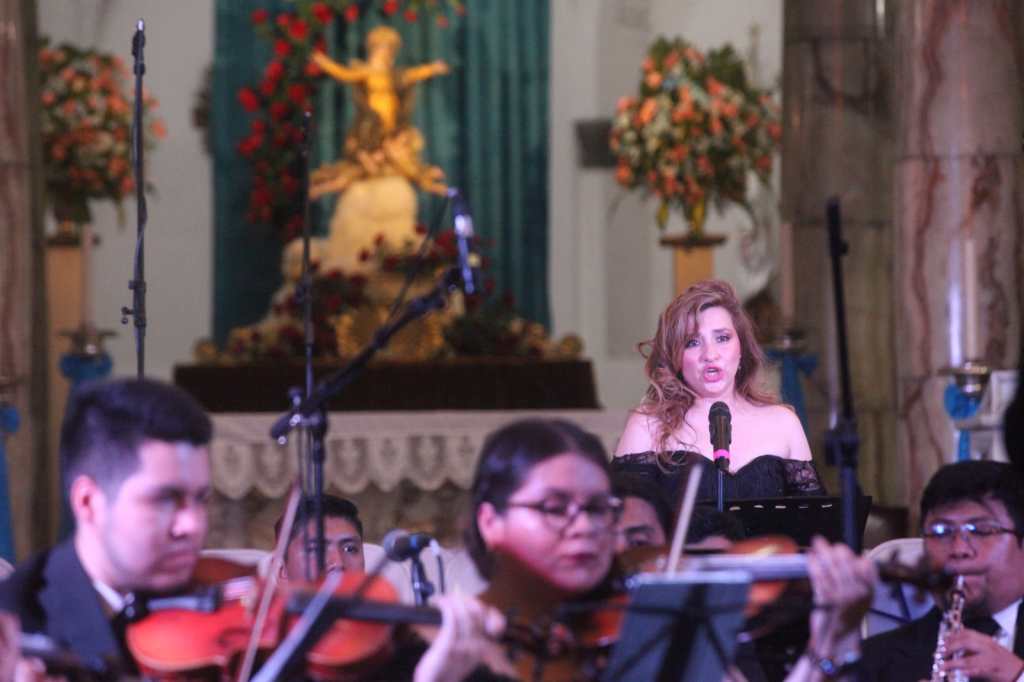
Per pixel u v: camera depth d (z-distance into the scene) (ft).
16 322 36.68
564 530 13.74
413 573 16.28
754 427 26.48
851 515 15.43
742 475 25.80
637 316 66.33
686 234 59.98
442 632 12.81
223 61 62.08
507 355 53.42
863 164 46.06
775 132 59.77
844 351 15.65
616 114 64.39
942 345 36.70
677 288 59.47
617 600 14.46
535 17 64.49
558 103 66.08
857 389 45.73
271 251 62.03
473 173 63.62
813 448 45.39
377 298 52.54
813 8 46.39
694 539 18.80
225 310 61.98
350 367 17.84
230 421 45.24
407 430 47.26
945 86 36.78
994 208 36.58
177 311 63.21
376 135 57.77
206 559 16.02
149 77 63.26
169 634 14.57
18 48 37.22
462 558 19.02
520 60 64.34
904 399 37.73
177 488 13.33
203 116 63.57
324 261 55.93
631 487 17.01
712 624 13.32
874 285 45.93
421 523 47.60
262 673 13.38
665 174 59.11
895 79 38.47
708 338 26.18
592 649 13.92
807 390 45.80
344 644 14.28
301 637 13.39
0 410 34.40
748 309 62.03
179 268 63.31
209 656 14.38
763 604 14.06
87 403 13.48
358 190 56.95
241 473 44.96
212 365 50.42
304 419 18.03
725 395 26.66
